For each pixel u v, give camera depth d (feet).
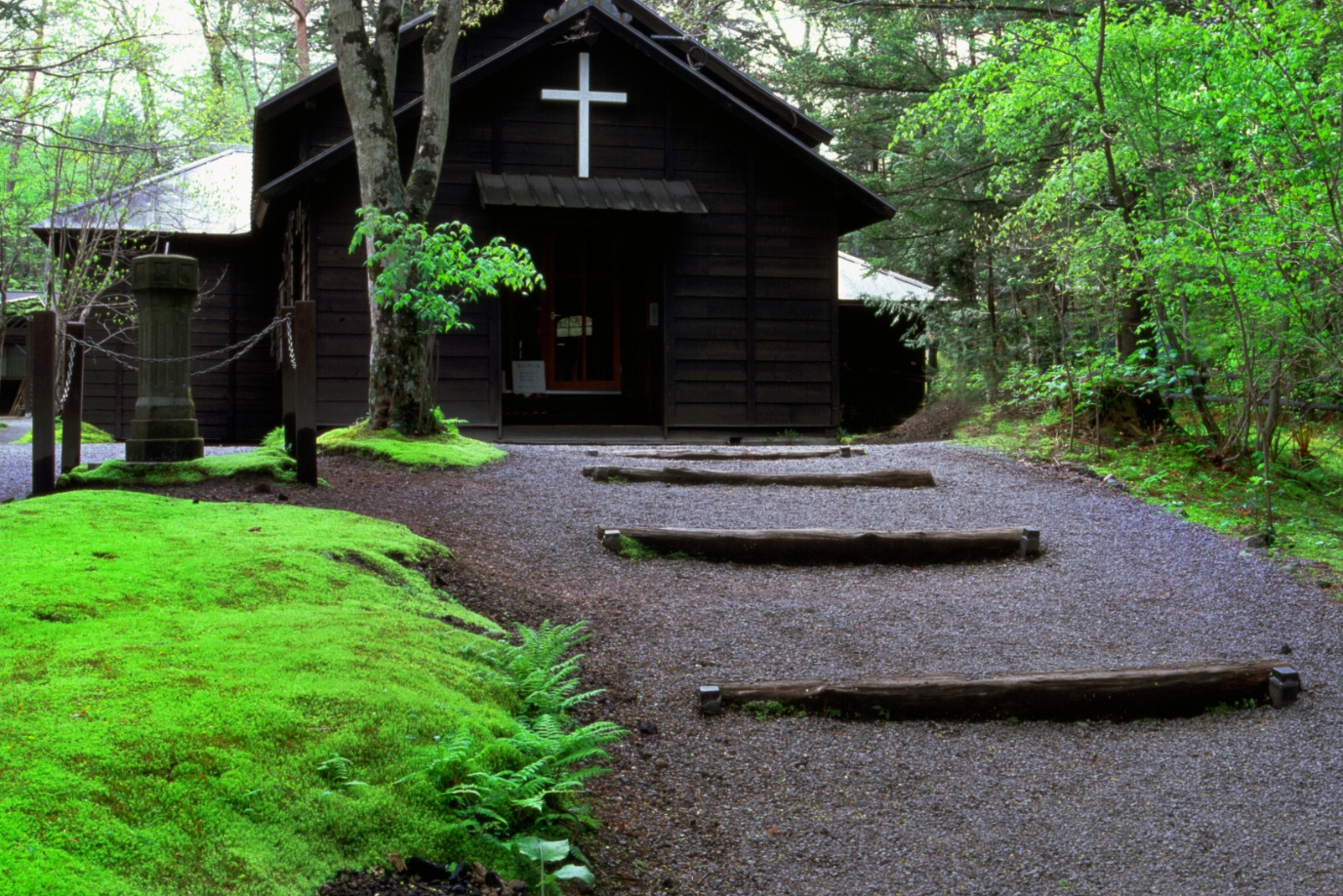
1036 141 41.96
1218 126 28.14
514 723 12.91
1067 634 19.93
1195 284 30.81
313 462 25.75
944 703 16.66
